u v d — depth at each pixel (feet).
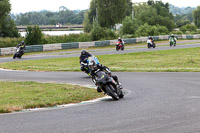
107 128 37.09
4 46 261.85
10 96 61.82
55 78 94.94
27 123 40.27
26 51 216.13
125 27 356.79
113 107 50.34
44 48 226.17
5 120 42.09
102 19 515.09
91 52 198.29
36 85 77.71
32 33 262.47
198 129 35.99
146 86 74.54
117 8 515.50
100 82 58.23
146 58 153.69
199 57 152.76
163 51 191.31
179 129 36.17
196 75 92.12
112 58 156.66
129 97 60.70
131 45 268.00
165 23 480.23
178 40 329.93
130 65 125.59
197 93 61.87
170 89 68.64
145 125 38.11
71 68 119.75
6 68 126.00
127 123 39.22
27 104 52.13
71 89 70.59
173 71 104.32
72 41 303.07
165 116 42.55
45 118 42.98
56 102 54.44
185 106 48.93
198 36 369.30
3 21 388.98
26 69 120.98
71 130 36.58
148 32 354.54
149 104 51.98
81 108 50.16
